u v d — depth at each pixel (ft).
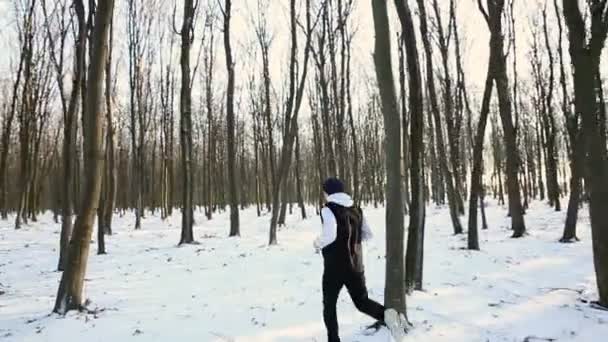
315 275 27.91
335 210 14.89
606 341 15.37
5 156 84.12
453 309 19.11
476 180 39.47
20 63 73.05
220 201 118.73
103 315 19.98
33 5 51.60
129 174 132.26
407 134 27.45
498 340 15.52
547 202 96.94
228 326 17.90
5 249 49.03
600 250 19.60
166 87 91.61
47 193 156.46
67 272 20.76
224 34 54.60
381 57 16.11
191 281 27.94
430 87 53.62
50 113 95.09
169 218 92.27
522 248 38.75
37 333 17.60
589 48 20.08
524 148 110.73
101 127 21.56
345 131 80.48
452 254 35.96
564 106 56.13
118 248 47.37
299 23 51.85
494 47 40.14
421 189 21.50
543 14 65.05
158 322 18.74
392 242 16.08
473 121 116.16
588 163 19.95
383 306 15.10
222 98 112.57
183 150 49.65
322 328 17.21
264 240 50.26
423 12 44.39
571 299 20.74
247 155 154.51
